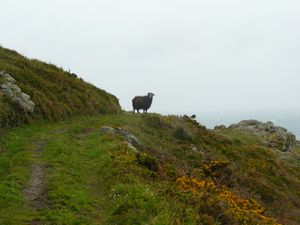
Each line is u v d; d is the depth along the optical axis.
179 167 22.94
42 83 29.92
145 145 24.31
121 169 16.58
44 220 12.09
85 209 13.36
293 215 25.44
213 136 35.19
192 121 36.75
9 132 21.52
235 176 26.14
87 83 38.22
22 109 24.14
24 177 15.31
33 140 21.27
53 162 17.41
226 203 16.00
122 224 12.42
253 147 38.88
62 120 27.67
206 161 27.09
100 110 34.47
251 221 16.20
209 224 13.33
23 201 13.31
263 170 32.16
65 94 31.05
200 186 17.84
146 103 39.25
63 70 37.53
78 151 20.14
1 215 12.16
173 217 12.42
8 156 17.91
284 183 32.44
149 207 13.08
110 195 14.44
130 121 30.78
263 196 26.61
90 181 16.31
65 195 13.92
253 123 57.91
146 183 15.66
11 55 34.62
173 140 29.03
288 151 49.31
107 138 22.33
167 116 35.00
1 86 24.59
